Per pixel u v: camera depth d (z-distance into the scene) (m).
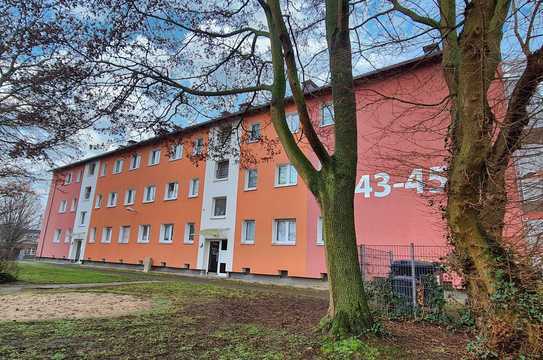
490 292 4.76
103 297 10.16
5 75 10.51
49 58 8.92
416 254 13.71
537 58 4.50
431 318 7.31
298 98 5.78
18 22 7.88
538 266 4.55
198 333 5.91
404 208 14.48
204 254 22.33
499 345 4.58
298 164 6.39
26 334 5.60
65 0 6.49
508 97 4.95
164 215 25.78
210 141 10.86
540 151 4.77
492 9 4.49
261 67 9.66
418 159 9.10
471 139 4.80
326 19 7.18
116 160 32.28
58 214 38.09
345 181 5.95
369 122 15.14
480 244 5.02
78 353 4.65
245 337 5.64
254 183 20.98
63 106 8.48
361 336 5.24
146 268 24.81
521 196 4.86
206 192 23.33
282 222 19.09
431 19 6.36
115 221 30.22
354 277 5.61
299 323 6.88
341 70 6.55
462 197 5.12
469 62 4.67
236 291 12.96
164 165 27.03
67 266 26.94
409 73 7.75
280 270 18.25
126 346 5.04
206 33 8.02
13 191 16.75
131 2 6.70
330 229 5.80
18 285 13.12
